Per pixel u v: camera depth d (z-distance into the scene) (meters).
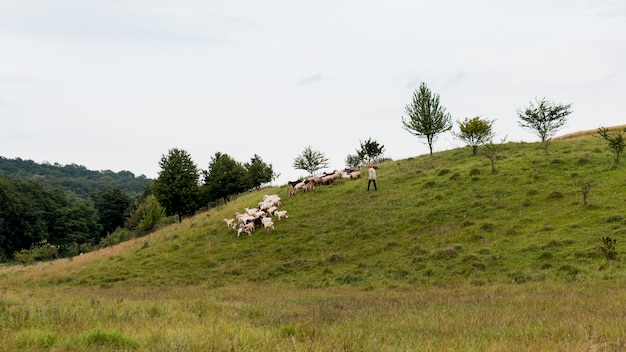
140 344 8.30
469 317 12.09
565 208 28.72
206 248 36.06
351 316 13.45
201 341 8.37
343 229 34.44
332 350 8.25
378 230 32.59
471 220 30.06
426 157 53.06
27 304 13.49
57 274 36.00
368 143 62.03
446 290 19.88
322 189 45.75
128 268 34.28
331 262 29.03
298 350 7.95
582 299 14.28
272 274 28.70
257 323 12.18
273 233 36.34
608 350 7.86
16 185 115.81
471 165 42.97
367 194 41.00
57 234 114.12
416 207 35.06
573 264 21.06
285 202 43.69
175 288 27.56
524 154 43.78
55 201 125.25
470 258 24.25
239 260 32.56
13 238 104.25
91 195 150.38
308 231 35.47
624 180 31.25
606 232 24.09
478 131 46.91
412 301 16.73
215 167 69.38
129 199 141.25
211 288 26.95
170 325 10.57
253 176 73.00
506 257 23.67
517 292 17.48
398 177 44.09
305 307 16.33
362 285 23.91
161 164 63.47
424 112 53.09
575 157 38.34
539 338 8.68
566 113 48.78
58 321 10.84
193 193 63.00
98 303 15.15
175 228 47.41
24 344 8.07
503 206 31.20
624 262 20.31
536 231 26.31
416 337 9.69
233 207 49.03
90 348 7.95
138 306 14.50
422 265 25.25
